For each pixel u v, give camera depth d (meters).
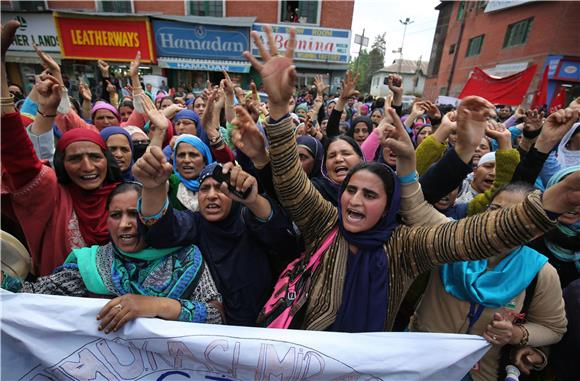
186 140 2.20
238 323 1.51
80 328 1.29
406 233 1.29
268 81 1.21
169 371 1.32
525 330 1.30
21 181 1.53
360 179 1.27
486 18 17.84
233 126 1.37
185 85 13.09
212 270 1.52
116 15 12.15
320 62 13.48
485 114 1.26
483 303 1.32
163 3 12.60
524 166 1.85
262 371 1.27
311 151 2.24
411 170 1.32
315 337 1.26
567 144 2.40
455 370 1.27
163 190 1.29
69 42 12.59
